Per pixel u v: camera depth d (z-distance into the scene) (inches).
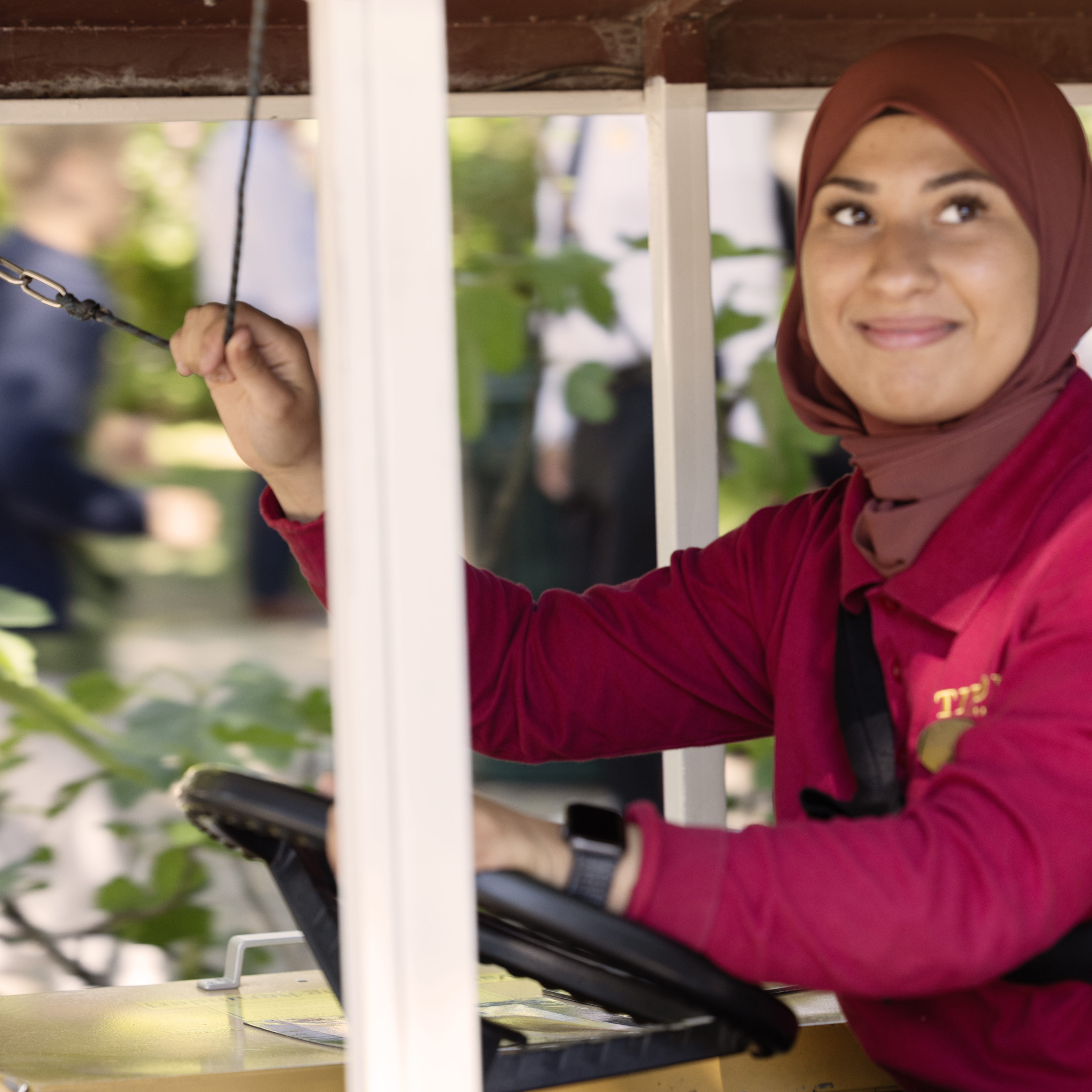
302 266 172.1
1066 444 46.8
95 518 194.2
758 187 150.9
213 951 111.2
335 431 31.8
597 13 72.8
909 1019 46.1
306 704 106.7
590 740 60.4
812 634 52.3
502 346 116.7
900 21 73.0
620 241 122.3
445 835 31.6
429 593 31.5
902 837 38.5
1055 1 72.3
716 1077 50.4
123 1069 50.4
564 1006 58.2
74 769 126.0
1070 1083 43.2
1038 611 44.0
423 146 31.4
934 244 49.0
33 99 69.6
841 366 51.2
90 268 175.2
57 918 115.0
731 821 128.5
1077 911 39.4
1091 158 53.0
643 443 157.5
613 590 61.9
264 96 70.4
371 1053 31.6
